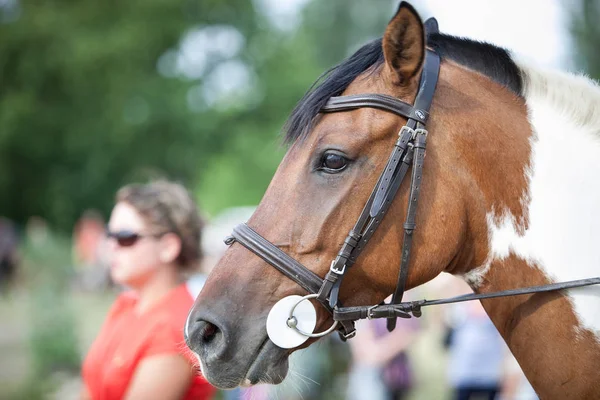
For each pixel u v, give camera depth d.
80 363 8.62
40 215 22.86
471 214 2.17
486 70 2.29
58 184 22.09
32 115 20.72
